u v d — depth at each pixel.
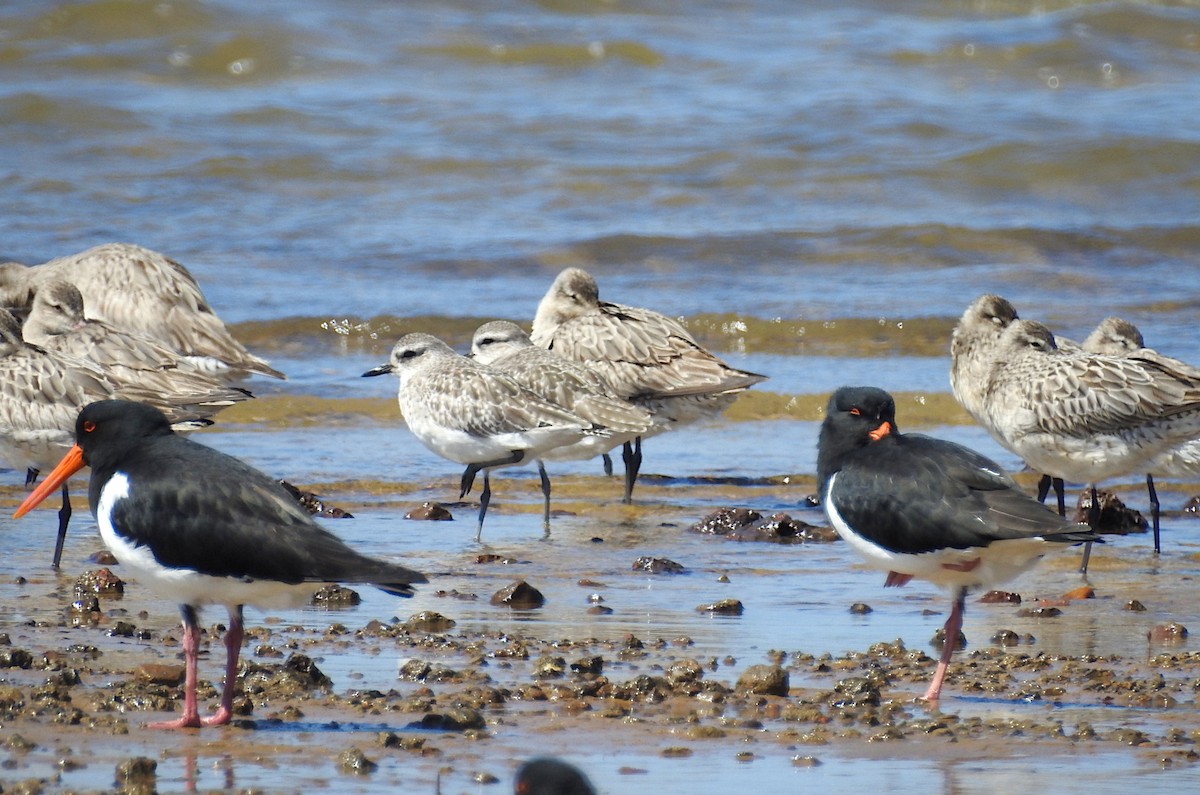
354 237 28.41
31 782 7.71
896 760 8.50
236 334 23.03
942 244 28.33
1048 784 8.13
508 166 32.78
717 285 26.11
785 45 42.47
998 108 36.75
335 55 39.38
